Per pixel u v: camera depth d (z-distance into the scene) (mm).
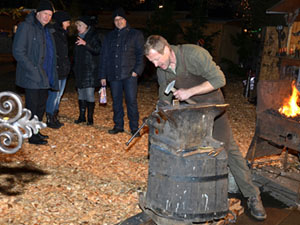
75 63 5543
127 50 4984
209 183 2729
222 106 2730
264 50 8305
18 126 1715
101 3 15742
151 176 2824
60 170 4047
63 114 6457
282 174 4328
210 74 2762
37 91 4555
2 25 18219
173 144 2678
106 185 3744
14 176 3799
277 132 3709
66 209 3227
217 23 13406
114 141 5117
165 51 2660
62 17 5156
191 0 13953
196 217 2744
